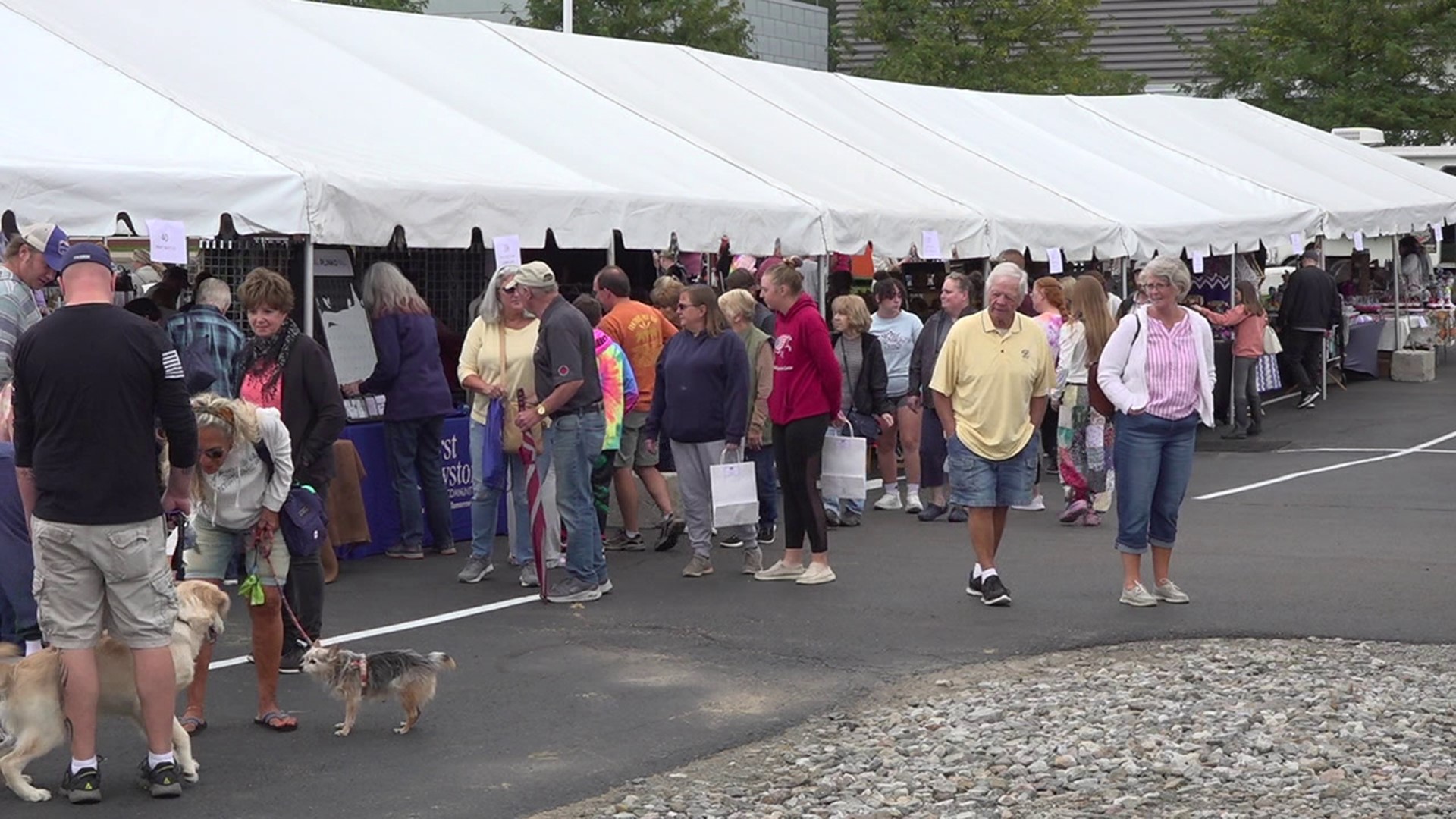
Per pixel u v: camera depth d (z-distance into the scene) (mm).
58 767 6234
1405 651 8094
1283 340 20906
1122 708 7008
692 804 5828
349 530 10070
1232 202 19266
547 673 7723
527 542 9750
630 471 10891
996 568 10336
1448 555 10734
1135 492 9031
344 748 6527
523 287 9102
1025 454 9125
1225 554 10820
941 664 7922
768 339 10750
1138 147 21016
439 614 8969
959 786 6004
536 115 12680
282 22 12297
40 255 7230
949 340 9141
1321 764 6184
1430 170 26734
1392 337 24297
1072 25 33594
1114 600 9344
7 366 7086
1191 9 42844
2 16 10039
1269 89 35438
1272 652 8062
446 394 10578
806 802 5836
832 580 9852
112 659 5863
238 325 10555
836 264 16969
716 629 8617
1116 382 8945
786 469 9789
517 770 6250
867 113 17516
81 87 9484
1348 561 10523
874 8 33750
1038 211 15773
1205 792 5883
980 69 32844
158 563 5766
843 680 7613
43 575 5660
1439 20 34688
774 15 35000
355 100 11133
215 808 5781
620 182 11430
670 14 28500
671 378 9969
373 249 11820
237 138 9266
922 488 12375
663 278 11898
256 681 7551
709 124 14375
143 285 12750
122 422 5621
